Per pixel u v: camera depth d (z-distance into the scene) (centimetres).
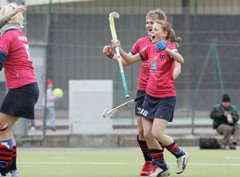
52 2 5625
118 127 5600
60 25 5569
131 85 5634
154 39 3109
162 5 5769
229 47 5638
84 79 5631
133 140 5556
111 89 5547
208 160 4288
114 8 5647
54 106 5594
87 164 4050
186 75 5647
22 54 2748
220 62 5641
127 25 5606
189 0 5800
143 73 3291
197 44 5631
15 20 2783
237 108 5681
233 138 5341
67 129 5594
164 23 3100
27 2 5662
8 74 2750
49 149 5303
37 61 5522
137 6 5734
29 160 4334
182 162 3122
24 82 2739
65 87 5603
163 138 3061
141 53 3234
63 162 4188
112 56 3234
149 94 3081
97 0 5719
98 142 5534
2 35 2734
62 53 5581
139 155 4700
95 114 5547
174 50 3011
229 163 4078
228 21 5641
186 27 5634
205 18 5628
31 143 5475
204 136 5609
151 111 3081
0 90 5325
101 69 5644
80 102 5538
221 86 5659
